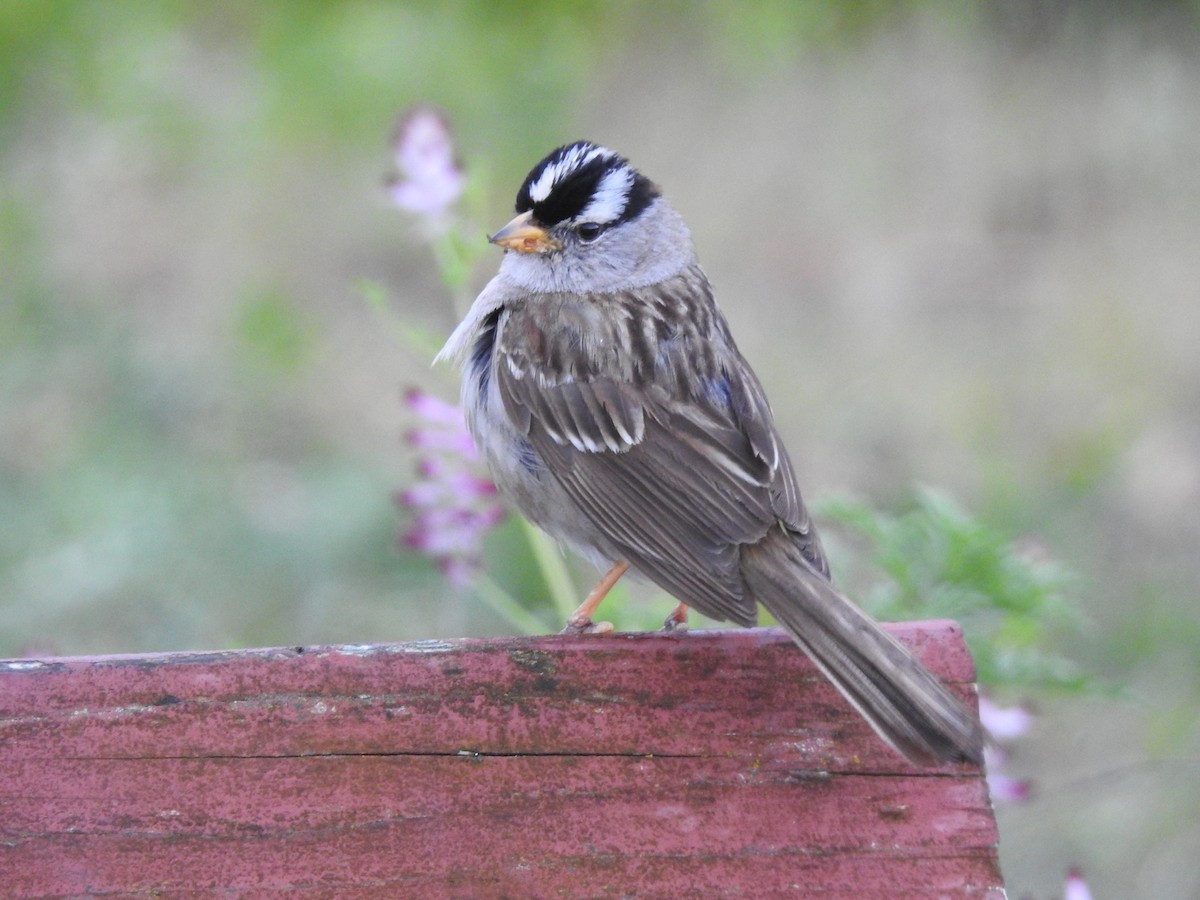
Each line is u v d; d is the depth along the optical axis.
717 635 5.15
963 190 18.55
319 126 18.61
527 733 5.03
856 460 15.20
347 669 5.08
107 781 4.99
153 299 16.70
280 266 17.36
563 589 7.98
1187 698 11.88
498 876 4.91
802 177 18.83
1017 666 7.49
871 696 4.88
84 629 12.12
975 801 4.94
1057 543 13.77
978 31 20.23
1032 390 15.98
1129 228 18.08
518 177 18.06
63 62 19.05
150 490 13.18
